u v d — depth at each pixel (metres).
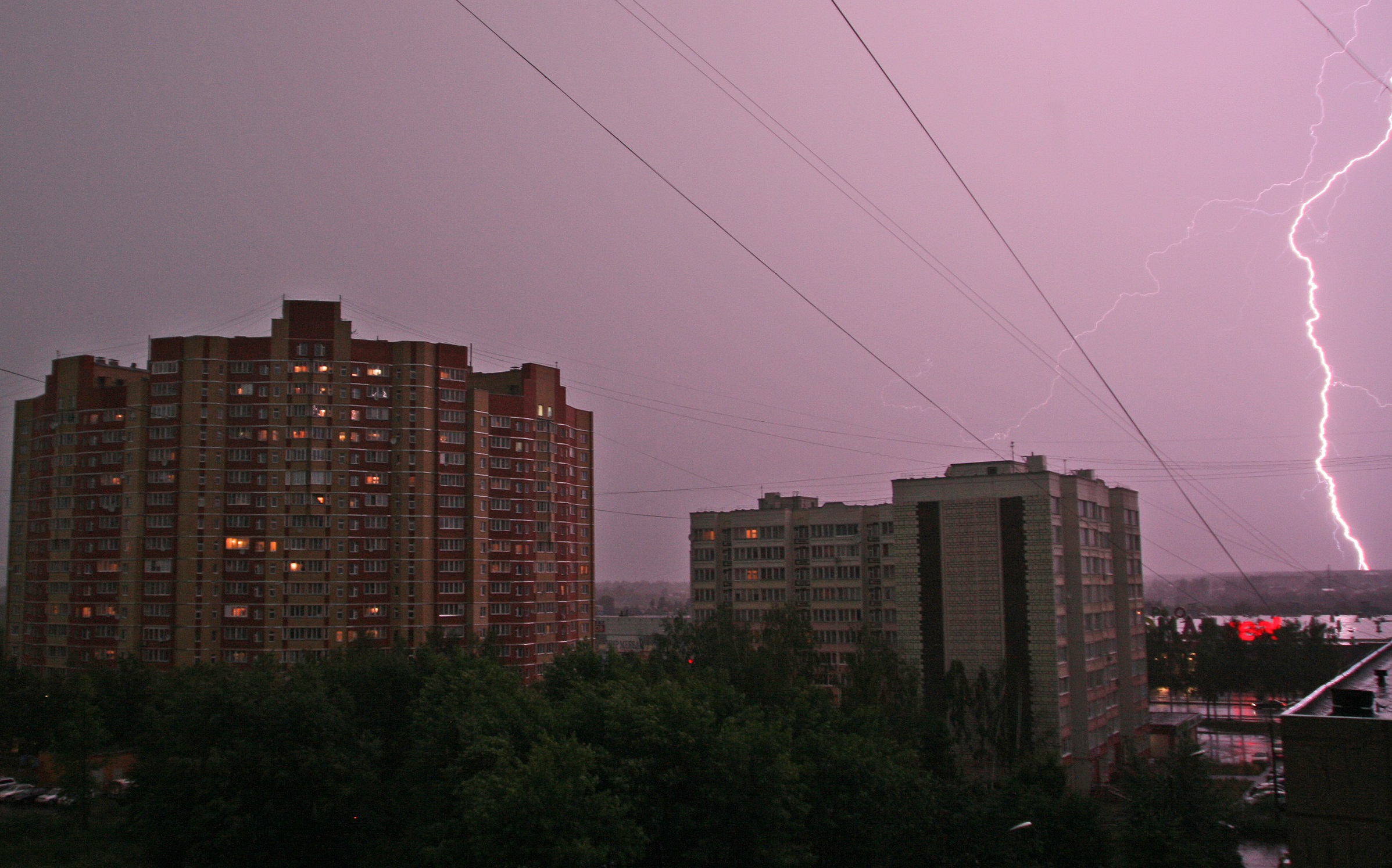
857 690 83.06
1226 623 188.25
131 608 126.31
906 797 58.78
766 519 143.75
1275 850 71.75
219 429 127.62
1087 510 109.19
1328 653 158.38
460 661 78.81
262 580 124.69
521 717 57.62
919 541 107.75
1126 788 67.56
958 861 58.06
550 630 143.75
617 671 75.25
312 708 66.75
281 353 129.25
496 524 138.50
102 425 133.12
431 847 51.94
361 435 130.62
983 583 103.44
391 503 131.00
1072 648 103.31
